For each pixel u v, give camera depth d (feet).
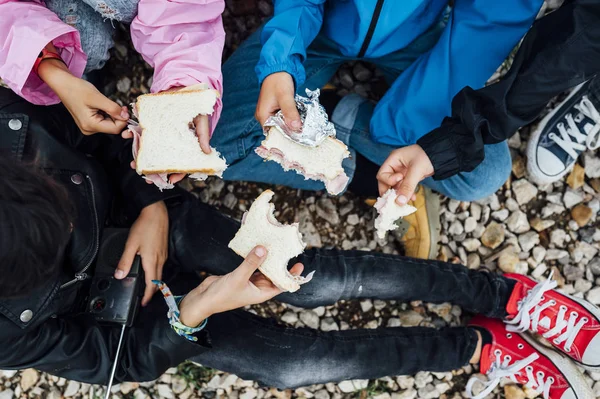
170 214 5.74
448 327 6.27
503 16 4.99
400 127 5.65
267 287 4.76
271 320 5.90
